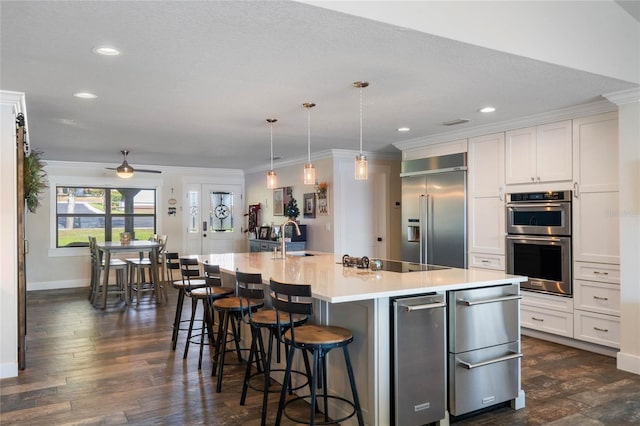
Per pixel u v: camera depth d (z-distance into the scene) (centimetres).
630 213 363
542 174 444
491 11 270
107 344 451
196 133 536
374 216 728
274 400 313
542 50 291
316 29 239
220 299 367
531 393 322
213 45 260
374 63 292
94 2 206
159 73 309
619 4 330
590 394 320
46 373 368
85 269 836
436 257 554
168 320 556
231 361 397
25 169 423
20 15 219
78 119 457
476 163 510
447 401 277
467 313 279
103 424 278
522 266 462
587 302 409
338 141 597
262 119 458
